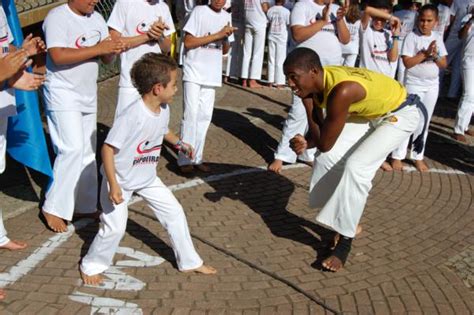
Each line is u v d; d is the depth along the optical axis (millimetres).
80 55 4277
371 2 6387
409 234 4934
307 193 5789
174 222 3975
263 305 3787
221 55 6023
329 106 3896
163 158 6645
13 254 4309
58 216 4668
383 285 4090
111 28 5195
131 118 3508
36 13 6988
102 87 9961
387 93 4184
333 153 4371
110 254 3898
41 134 4711
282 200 5582
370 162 4145
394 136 4207
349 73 4020
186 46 5820
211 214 5184
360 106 4078
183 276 4102
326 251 4559
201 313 3668
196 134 6105
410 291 4023
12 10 4672
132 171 3711
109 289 3895
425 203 5637
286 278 4129
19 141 4684
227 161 6680
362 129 4410
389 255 4543
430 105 6422
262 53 10516
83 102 4555
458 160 7117
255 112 8961
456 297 3967
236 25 10484
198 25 5777
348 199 4145
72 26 4320
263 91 10461
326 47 6070
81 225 4840
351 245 4664
